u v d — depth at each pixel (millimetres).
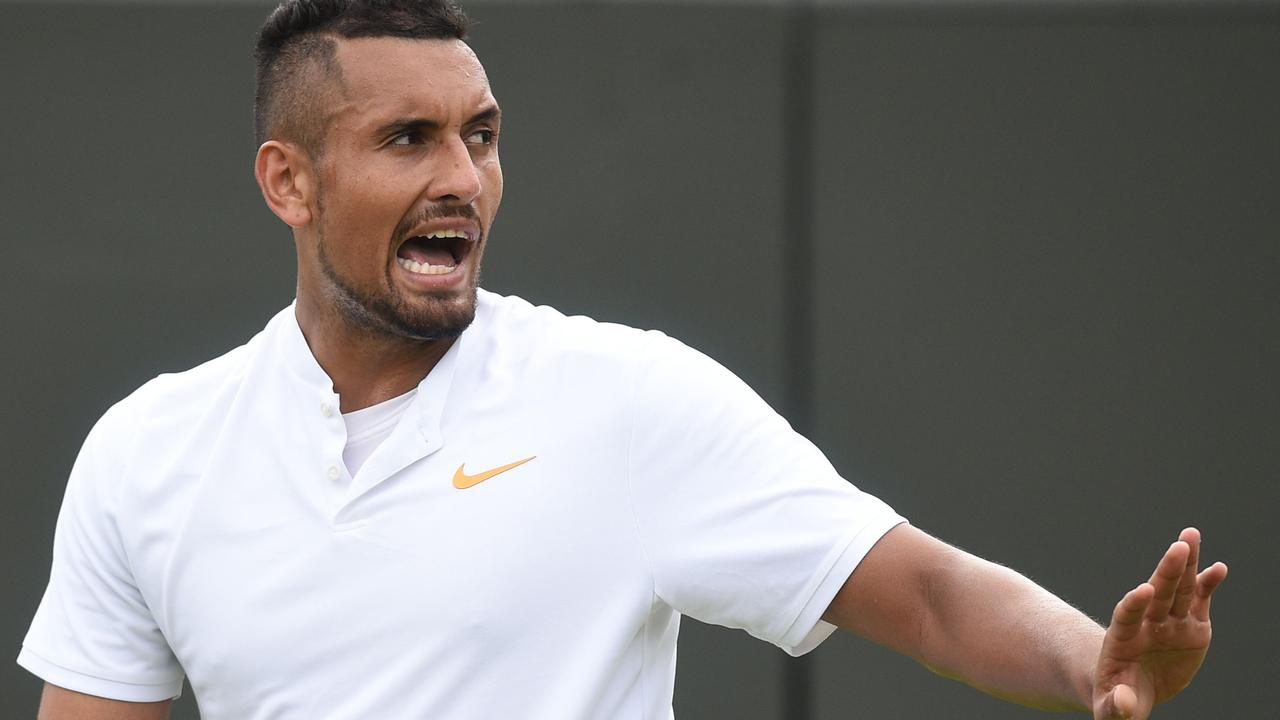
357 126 6934
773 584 6582
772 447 6723
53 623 7516
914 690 16500
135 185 16828
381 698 6738
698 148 16984
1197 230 16703
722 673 16562
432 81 6930
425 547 6797
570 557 6730
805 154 16953
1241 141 16688
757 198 16938
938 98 16938
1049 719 16406
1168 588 5195
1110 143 16797
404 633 6746
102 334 16812
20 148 16812
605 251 16953
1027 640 5883
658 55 17000
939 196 16891
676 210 16969
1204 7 16750
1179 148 16750
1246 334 16609
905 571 6379
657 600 6871
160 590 7184
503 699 6699
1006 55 16922
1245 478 16531
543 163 17016
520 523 6758
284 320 7496
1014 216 16844
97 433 7516
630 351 7004
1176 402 16641
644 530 6773
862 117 16953
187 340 16828
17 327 16750
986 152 16891
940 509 16750
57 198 16828
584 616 6734
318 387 7207
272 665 6910
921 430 16797
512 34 17047
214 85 16891
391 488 6934
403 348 7230
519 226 16984
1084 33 16844
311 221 7242
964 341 16812
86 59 16844
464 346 7191
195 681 7188
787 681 16562
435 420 7008
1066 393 16719
